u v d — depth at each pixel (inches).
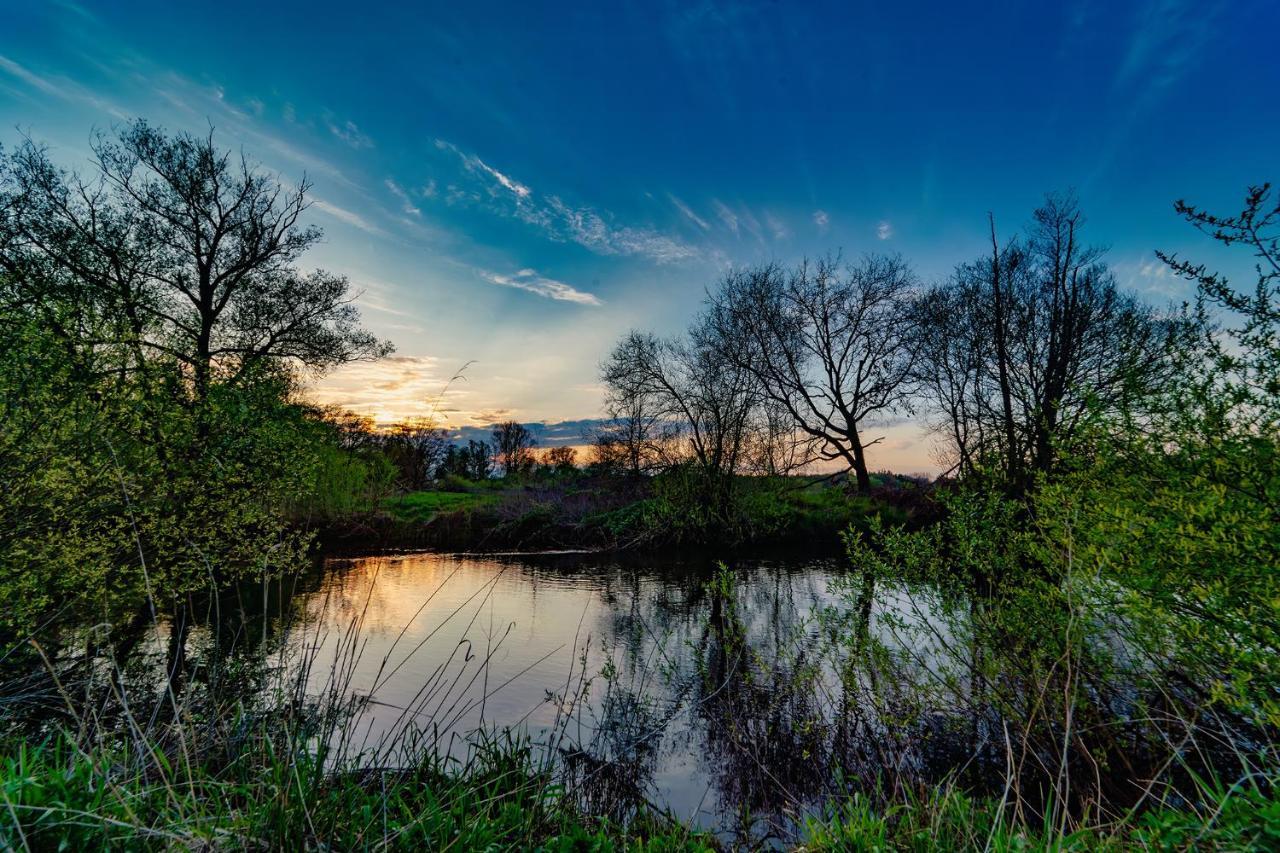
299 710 145.5
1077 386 212.4
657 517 952.9
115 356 357.1
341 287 755.4
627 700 309.6
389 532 942.4
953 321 841.5
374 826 126.7
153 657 322.3
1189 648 162.4
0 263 486.9
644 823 191.8
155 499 366.3
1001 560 234.7
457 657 396.2
